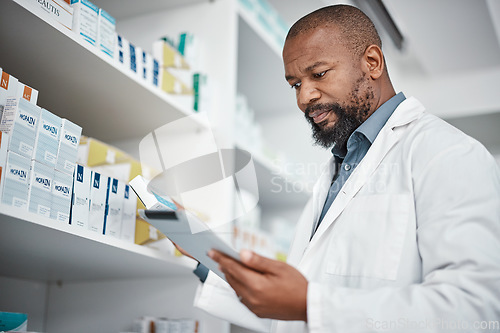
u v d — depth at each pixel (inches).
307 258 52.8
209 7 94.5
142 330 74.1
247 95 126.1
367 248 48.4
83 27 60.8
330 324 39.5
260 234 106.8
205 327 79.3
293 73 55.8
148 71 73.1
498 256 40.4
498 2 111.7
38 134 49.9
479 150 46.3
